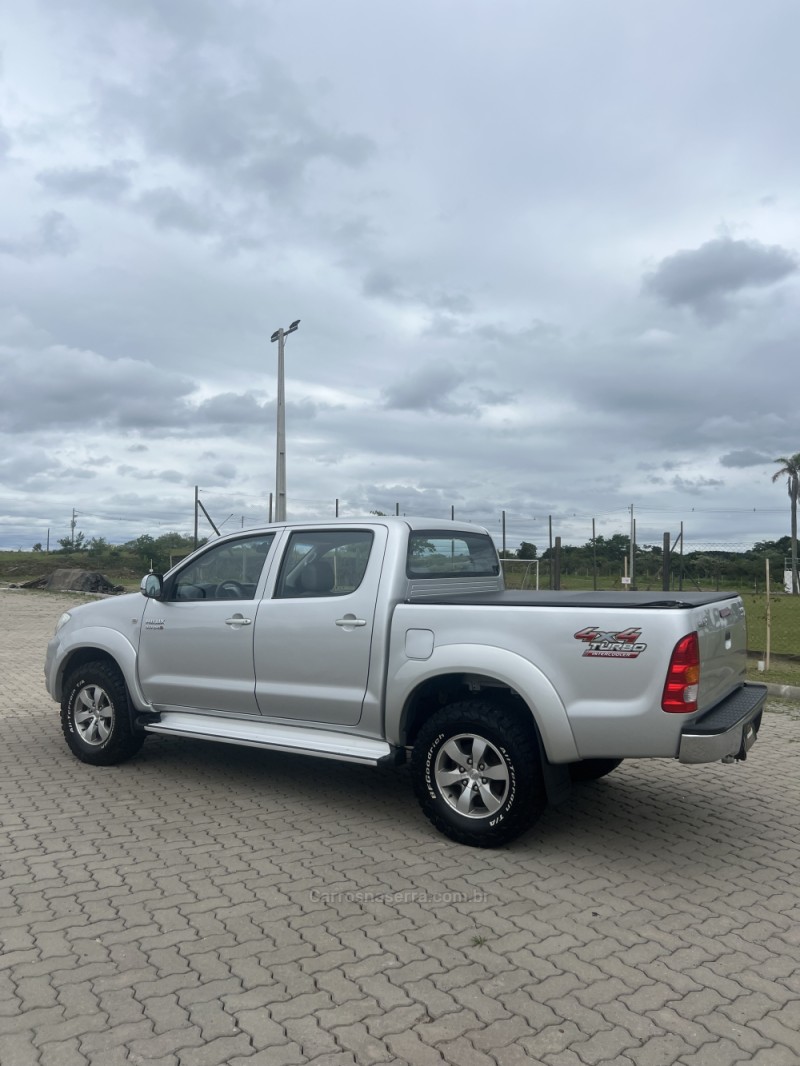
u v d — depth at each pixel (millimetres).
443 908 3979
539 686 4539
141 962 3393
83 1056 2768
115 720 6348
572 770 6059
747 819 5477
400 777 6340
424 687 5051
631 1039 2928
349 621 5223
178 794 5812
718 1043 2916
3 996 3117
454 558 6000
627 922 3869
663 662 4328
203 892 4105
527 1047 2869
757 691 5301
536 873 4461
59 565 46406
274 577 5688
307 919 3822
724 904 4102
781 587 35312
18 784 6016
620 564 33844
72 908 3893
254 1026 2957
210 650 5836
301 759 6863
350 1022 2994
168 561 44844
